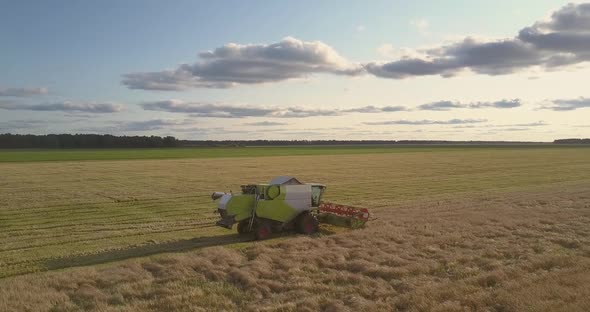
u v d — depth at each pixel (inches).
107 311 408.2
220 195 764.6
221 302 435.2
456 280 489.4
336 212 808.9
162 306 425.4
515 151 4589.1
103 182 1630.2
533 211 912.9
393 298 437.7
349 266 548.4
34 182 1616.6
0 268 565.3
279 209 741.3
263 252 613.3
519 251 598.2
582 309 390.0
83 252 639.8
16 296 444.5
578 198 1106.1
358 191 1395.2
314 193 795.4
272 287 480.7
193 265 550.0
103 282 490.9
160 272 527.2
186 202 1152.8
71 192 1337.4
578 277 472.7
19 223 871.1
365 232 726.5
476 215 877.8
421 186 1530.5
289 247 639.1
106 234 766.5
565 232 713.6
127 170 2191.2
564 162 2758.4
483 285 473.7
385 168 2335.1
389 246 638.5
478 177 1846.7
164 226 840.3
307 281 490.9
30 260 598.5
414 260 571.2
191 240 716.7
